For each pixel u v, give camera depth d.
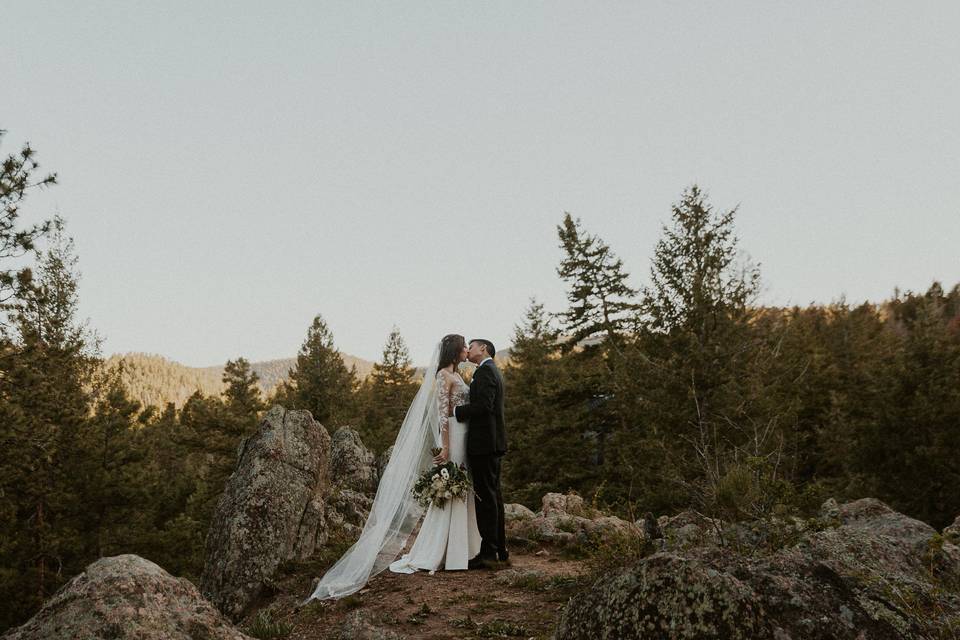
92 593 3.23
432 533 7.41
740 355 18.98
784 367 21.78
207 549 8.37
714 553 3.55
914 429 19.94
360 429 38.31
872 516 6.87
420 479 7.46
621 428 25.92
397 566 7.27
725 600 3.04
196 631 3.23
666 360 19.52
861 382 28.89
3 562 16.95
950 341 22.33
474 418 7.46
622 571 3.45
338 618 6.08
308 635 5.78
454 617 5.59
